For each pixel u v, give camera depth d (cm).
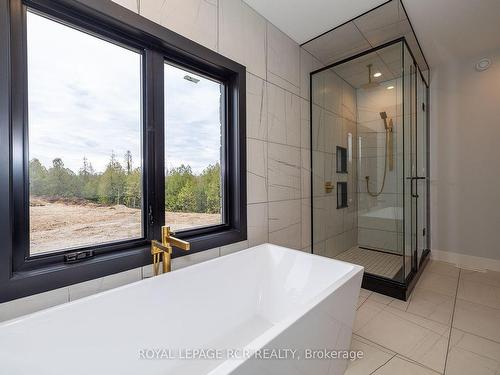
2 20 91
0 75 91
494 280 240
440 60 286
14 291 93
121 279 123
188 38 147
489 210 271
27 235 102
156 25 131
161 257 138
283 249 172
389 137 245
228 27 173
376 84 254
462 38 240
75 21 112
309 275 156
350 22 210
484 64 269
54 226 110
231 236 177
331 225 277
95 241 123
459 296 209
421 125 281
